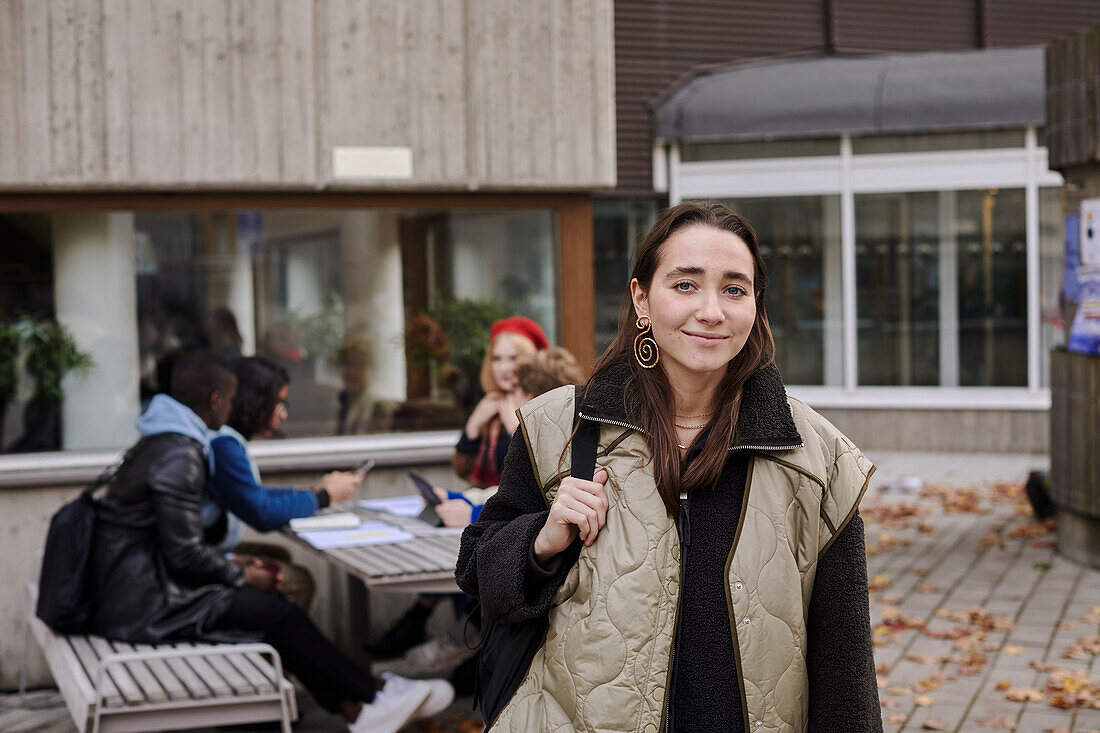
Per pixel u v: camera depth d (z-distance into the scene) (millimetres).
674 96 12430
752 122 12125
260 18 5820
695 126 12227
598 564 1867
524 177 6273
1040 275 12203
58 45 5547
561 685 1867
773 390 1959
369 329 6266
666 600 1855
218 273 5988
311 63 5902
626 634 1832
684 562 1891
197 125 5754
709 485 1920
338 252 6180
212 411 4754
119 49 5629
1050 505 8766
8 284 5691
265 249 6039
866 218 12414
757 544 1884
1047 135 7594
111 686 3893
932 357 12523
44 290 5750
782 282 12617
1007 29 13391
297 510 4918
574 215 6469
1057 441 7750
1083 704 4902
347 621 6035
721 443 1902
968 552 7914
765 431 1918
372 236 6211
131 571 4395
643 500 1884
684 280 1921
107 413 5879
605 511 1889
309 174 5930
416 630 5617
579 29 6316
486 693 2025
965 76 11906
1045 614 6375
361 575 4227
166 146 5715
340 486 5121
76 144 5590
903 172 12289
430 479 6250
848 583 1958
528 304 6461
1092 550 7418
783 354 12703
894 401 12578
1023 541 8234
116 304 5855
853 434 12680
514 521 1985
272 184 5883
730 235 1939
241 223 5992
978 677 5312
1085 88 7055
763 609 1865
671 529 1882
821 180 12398
